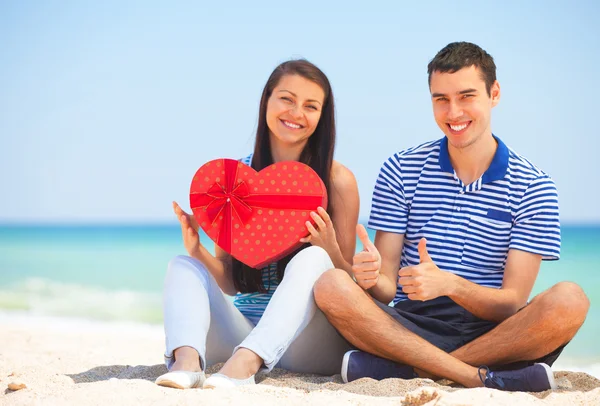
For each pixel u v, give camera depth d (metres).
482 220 3.65
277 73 3.88
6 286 17.12
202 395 2.79
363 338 3.34
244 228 3.65
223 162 3.68
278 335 3.22
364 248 3.42
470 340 3.46
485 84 3.56
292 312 3.27
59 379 3.57
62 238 36.81
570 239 28.66
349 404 2.73
